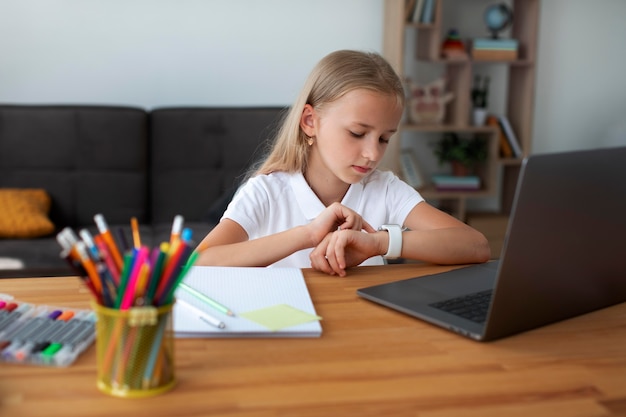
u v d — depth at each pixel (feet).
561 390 2.74
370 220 5.38
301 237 4.42
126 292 2.56
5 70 11.36
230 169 10.91
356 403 2.59
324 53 12.55
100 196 10.58
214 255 4.37
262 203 5.19
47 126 10.42
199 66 12.07
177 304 3.47
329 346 3.11
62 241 2.56
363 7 12.60
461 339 3.23
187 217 10.82
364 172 4.70
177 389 2.66
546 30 13.73
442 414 2.52
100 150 10.54
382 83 4.57
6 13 11.23
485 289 3.92
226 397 2.60
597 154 3.23
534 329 3.38
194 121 10.82
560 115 14.07
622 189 3.41
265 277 4.03
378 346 3.13
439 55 12.37
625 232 3.54
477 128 12.51
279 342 3.14
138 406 2.52
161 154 10.76
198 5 11.91
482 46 12.45
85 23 11.51
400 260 8.07
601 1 13.84
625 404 2.65
